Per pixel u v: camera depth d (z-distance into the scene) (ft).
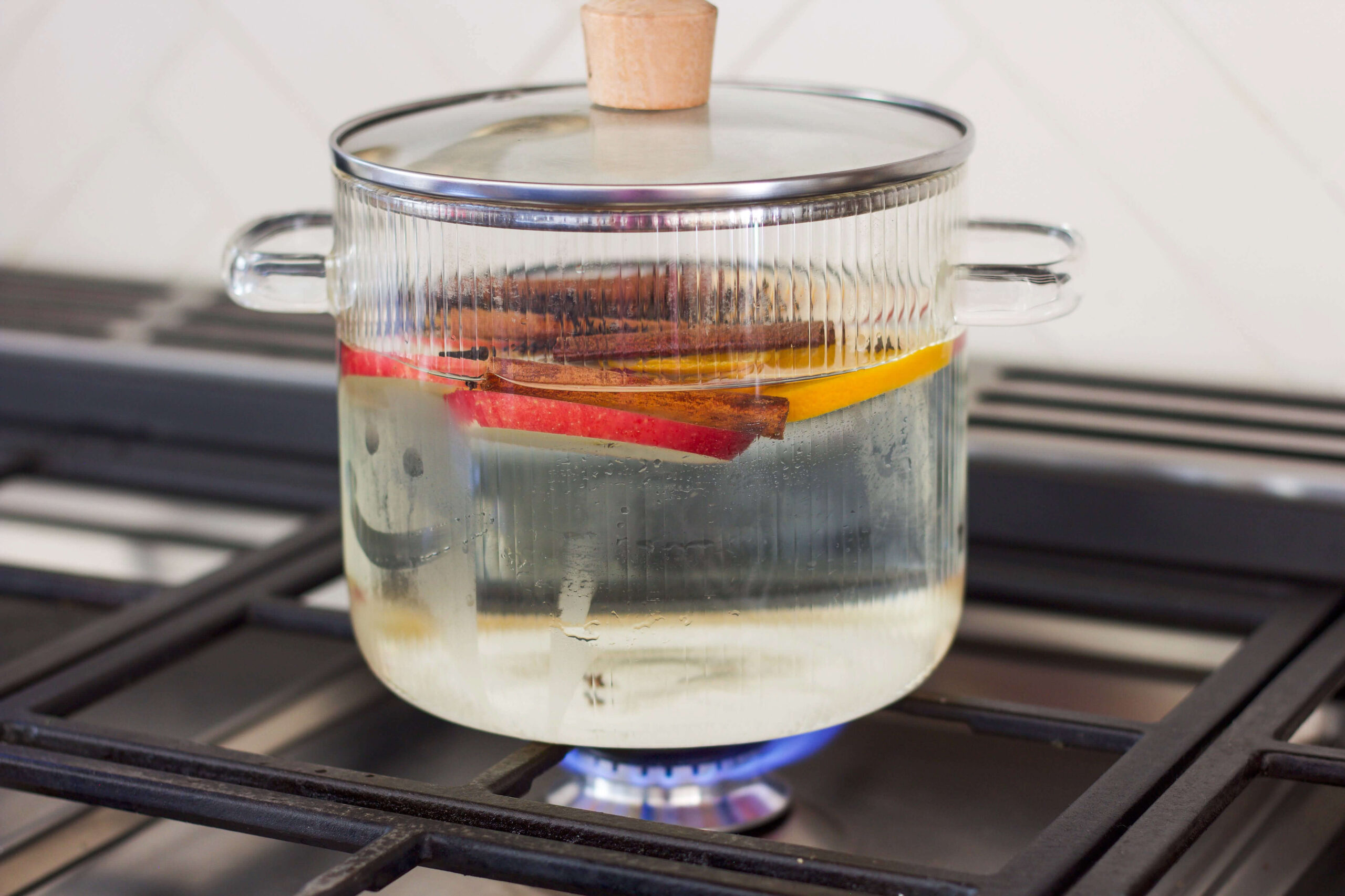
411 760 2.00
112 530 2.75
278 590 2.18
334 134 1.66
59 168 3.04
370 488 1.62
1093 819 1.48
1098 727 1.71
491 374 1.47
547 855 1.39
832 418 1.49
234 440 2.87
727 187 1.38
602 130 1.61
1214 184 2.30
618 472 1.45
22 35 2.98
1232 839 1.70
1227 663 1.90
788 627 1.50
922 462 1.61
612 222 1.41
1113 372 2.45
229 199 2.94
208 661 2.40
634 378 1.44
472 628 1.53
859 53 2.45
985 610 2.36
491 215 1.43
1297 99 2.23
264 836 1.53
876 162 1.49
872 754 2.01
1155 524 2.32
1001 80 2.38
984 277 1.65
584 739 1.53
